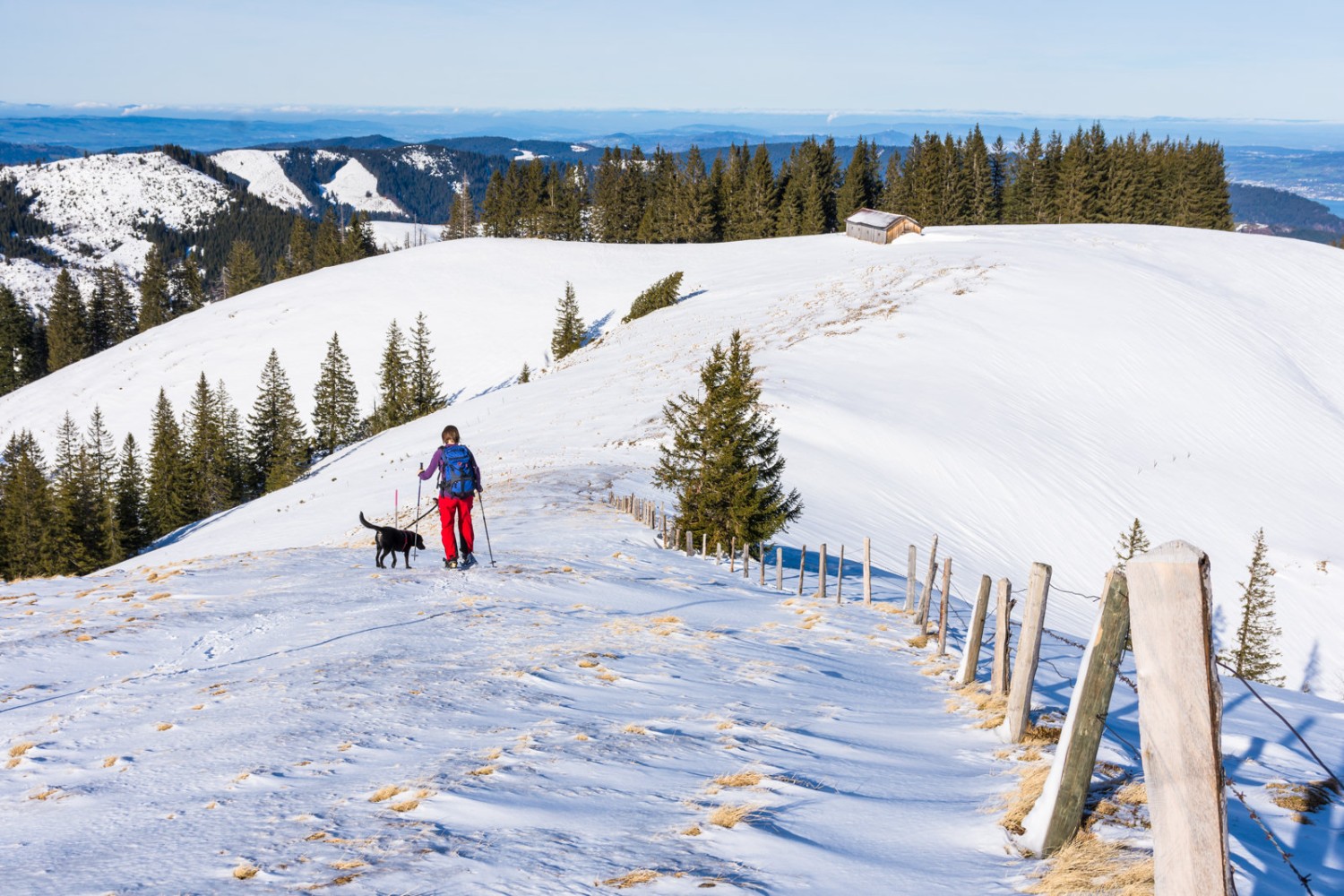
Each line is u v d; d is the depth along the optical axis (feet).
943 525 118.01
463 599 43.86
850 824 15.96
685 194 491.72
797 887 12.96
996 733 22.63
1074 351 179.42
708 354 197.16
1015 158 510.17
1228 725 24.20
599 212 542.98
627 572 57.52
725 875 13.21
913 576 49.57
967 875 13.62
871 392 158.61
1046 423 155.02
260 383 335.67
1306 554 131.95
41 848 15.49
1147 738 10.63
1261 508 142.72
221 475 321.93
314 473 214.07
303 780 18.94
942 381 165.78
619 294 358.84
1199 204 457.68
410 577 49.11
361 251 609.42
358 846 14.51
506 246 424.05
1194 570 10.11
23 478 262.88
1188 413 166.20
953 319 192.03
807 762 20.20
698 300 295.48
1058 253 249.75
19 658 32.71
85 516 267.18
